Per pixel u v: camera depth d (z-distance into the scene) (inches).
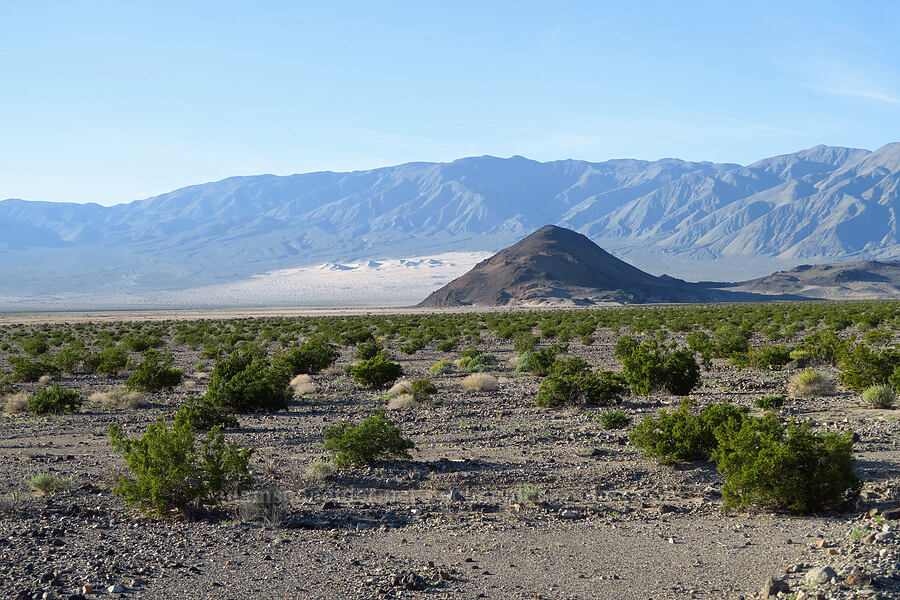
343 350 2513.5
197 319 6373.0
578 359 1449.3
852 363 1154.7
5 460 783.7
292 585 405.7
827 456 537.6
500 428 935.0
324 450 815.7
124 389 1398.9
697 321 3693.4
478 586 405.4
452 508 581.0
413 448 769.6
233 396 1111.0
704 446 711.1
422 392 1170.6
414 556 458.3
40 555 454.0
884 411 945.5
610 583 408.8
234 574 423.5
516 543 485.1
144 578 416.2
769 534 490.9
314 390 1379.2
